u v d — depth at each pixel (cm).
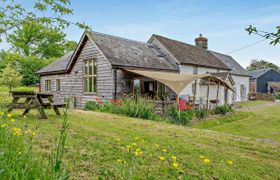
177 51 2167
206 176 346
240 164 422
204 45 3012
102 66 1566
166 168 357
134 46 1892
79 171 319
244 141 615
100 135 552
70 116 872
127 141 507
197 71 2231
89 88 1703
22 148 270
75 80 1830
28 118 742
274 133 1194
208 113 1655
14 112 869
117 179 295
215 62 2598
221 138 630
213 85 2241
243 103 2947
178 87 1256
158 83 1645
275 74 4656
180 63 1973
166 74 1462
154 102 1360
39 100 793
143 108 1149
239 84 3195
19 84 3138
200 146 524
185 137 607
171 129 721
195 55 2392
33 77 3441
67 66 1856
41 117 754
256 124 1464
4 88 3034
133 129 671
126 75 1547
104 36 1748
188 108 1563
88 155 387
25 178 195
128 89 1555
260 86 4306
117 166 341
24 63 3466
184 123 1312
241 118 1695
